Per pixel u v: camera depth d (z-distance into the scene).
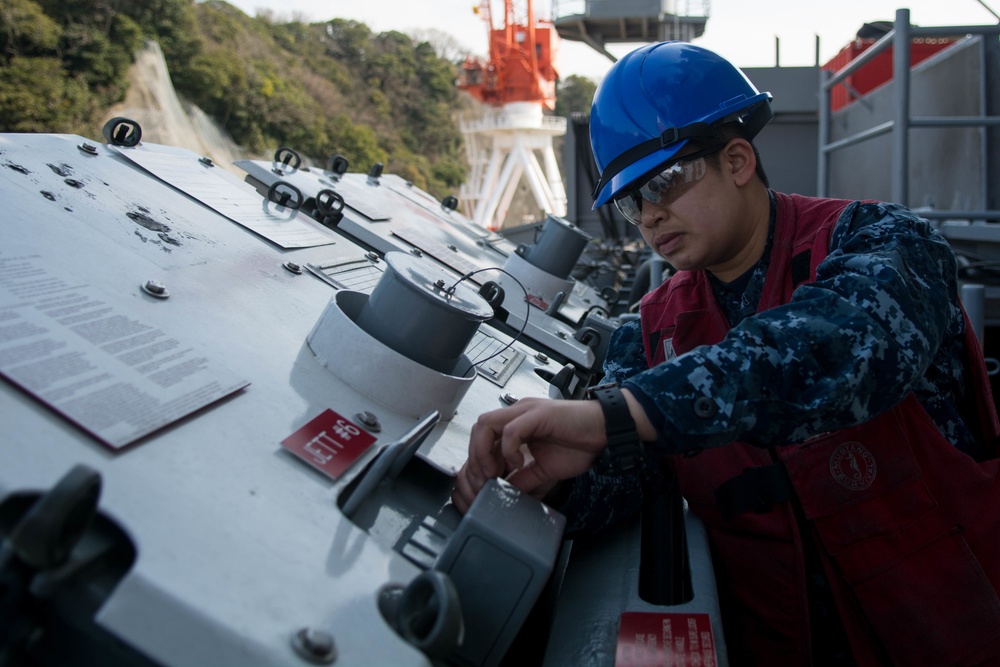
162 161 2.15
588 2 11.45
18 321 1.02
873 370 1.04
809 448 1.32
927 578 1.27
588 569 1.36
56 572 0.69
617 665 1.03
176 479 0.89
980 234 3.95
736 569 1.42
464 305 1.38
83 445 0.87
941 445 1.31
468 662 0.97
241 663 0.70
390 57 33.53
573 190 8.87
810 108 7.77
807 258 1.37
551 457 1.13
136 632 0.69
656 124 1.30
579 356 2.72
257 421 1.11
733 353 1.05
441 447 1.33
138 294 1.29
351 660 0.76
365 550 0.95
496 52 24.73
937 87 4.88
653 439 1.04
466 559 0.97
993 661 1.26
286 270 1.83
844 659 1.39
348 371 1.36
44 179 1.58
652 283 3.64
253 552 0.83
